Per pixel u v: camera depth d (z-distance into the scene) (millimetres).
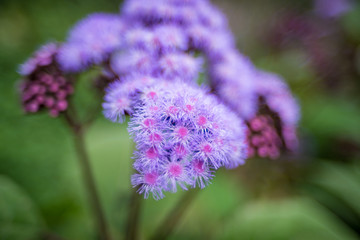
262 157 253
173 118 191
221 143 194
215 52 250
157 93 201
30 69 246
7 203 269
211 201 334
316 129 411
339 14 474
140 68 228
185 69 227
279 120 260
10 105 519
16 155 468
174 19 245
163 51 230
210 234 312
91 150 343
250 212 280
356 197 328
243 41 559
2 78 556
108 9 818
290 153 274
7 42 633
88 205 321
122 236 288
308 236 265
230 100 248
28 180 450
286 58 433
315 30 424
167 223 266
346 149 395
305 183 369
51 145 495
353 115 411
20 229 266
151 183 186
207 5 259
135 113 201
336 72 419
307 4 530
